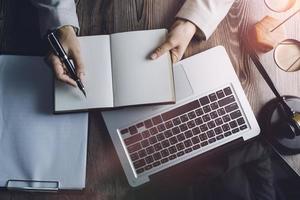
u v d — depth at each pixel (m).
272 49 0.83
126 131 0.78
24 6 0.87
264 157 0.86
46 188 0.74
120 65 0.78
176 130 0.78
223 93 0.80
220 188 0.86
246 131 0.79
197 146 0.78
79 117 0.78
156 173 0.77
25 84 0.80
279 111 0.80
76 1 0.87
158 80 0.77
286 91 0.83
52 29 0.81
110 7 0.87
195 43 0.85
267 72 0.83
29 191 0.75
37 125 0.78
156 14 0.87
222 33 0.86
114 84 0.77
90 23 0.86
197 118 0.79
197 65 0.82
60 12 0.82
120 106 0.76
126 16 0.87
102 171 0.77
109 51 0.79
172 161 0.77
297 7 0.87
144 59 0.78
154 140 0.78
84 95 0.76
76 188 0.75
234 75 0.81
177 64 0.82
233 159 0.79
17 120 0.78
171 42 0.79
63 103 0.76
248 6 0.87
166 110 0.79
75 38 0.80
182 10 0.84
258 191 0.88
